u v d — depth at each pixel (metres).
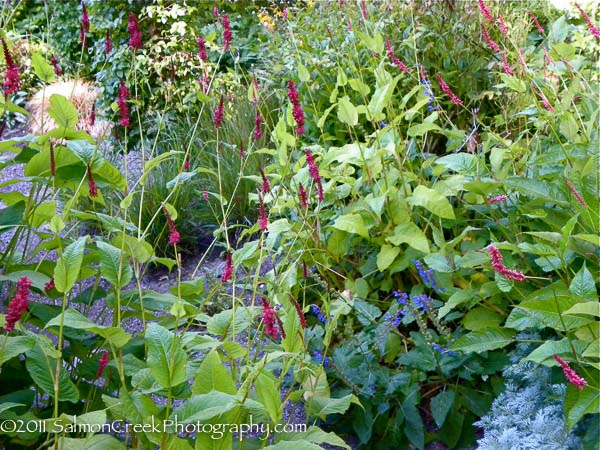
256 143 4.87
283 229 2.91
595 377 2.26
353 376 2.76
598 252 2.55
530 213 2.76
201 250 4.52
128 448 2.23
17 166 5.89
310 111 4.48
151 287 4.11
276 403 1.75
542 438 2.26
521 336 2.61
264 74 5.45
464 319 2.78
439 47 4.48
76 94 6.23
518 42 4.38
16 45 5.93
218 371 1.72
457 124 4.39
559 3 4.96
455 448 2.70
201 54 2.83
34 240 4.21
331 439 1.95
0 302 2.43
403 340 3.03
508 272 2.10
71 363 2.26
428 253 2.88
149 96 6.02
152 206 4.44
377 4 5.14
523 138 3.76
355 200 3.45
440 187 3.05
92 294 2.40
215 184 4.73
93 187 2.18
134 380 1.92
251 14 7.12
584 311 2.06
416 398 2.72
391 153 3.23
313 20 5.47
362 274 3.30
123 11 6.27
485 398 2.73
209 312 3.21
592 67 3.92
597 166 2.56
